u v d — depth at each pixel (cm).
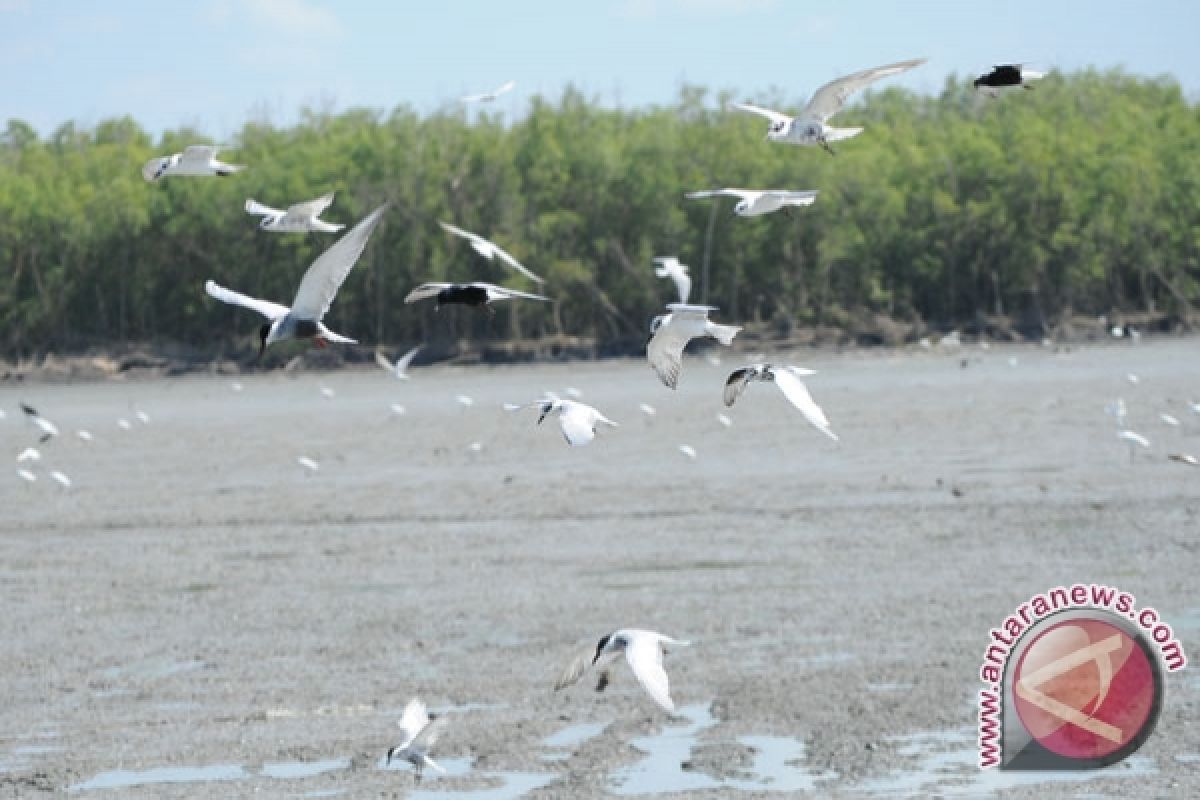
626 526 3862
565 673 1229
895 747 2086
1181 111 16138
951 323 14075
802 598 2945
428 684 2466
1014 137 14338
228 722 2298
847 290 14175
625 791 1952
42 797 2005
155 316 14462
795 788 1947
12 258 14688
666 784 1977
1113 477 4288
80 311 14688
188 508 4497
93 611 3105
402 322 13900
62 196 14638
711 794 1931
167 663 2661
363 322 13938
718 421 6638
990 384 8275
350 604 3070
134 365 14000
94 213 14412
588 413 1560
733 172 13775
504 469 5138
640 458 5284
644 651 1197
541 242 13812
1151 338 13288
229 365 13725
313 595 3175
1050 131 14475
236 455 5984
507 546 3659
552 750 2128
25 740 2253
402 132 14175
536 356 13300
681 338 1485
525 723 2247
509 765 2069
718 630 2734
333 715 2319
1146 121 15488
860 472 4653
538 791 1967
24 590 3347
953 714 2208
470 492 4591
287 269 13962
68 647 2800
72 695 2481
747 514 3962
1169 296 14550
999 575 3062
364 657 2645
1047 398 7106
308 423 7494
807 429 6047
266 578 3384
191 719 2320
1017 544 3378
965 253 14238
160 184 14088
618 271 13900
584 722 2248
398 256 13825
